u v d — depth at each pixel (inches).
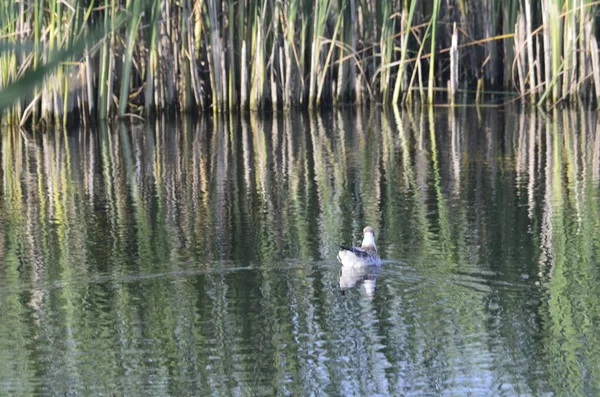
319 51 1323.8
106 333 451.2
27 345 436.8
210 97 1373.0
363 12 1369.3
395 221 679.1
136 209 742.5
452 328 450.3
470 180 829.8
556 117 1208.8
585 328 448.8
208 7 1311.5
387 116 1282.0
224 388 387.5
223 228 666.2
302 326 453.4
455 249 591.8
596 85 1228.5
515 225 657.0
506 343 430.9
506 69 1390.3
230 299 496.1
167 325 458.9
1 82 1062.4
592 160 905.5
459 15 1428.4
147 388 389.1
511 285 511.8
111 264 570.3
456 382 392.2
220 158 984.3
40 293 514.0
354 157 971.9
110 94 1242.0
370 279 525.3
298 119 1279.5
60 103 1194.0
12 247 622.5
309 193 791.1
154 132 1181.7
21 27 1056.2
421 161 935.7
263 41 1316.4
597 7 1288.1
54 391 386.0
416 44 1446.9
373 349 427.2
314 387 385.1
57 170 932.0
